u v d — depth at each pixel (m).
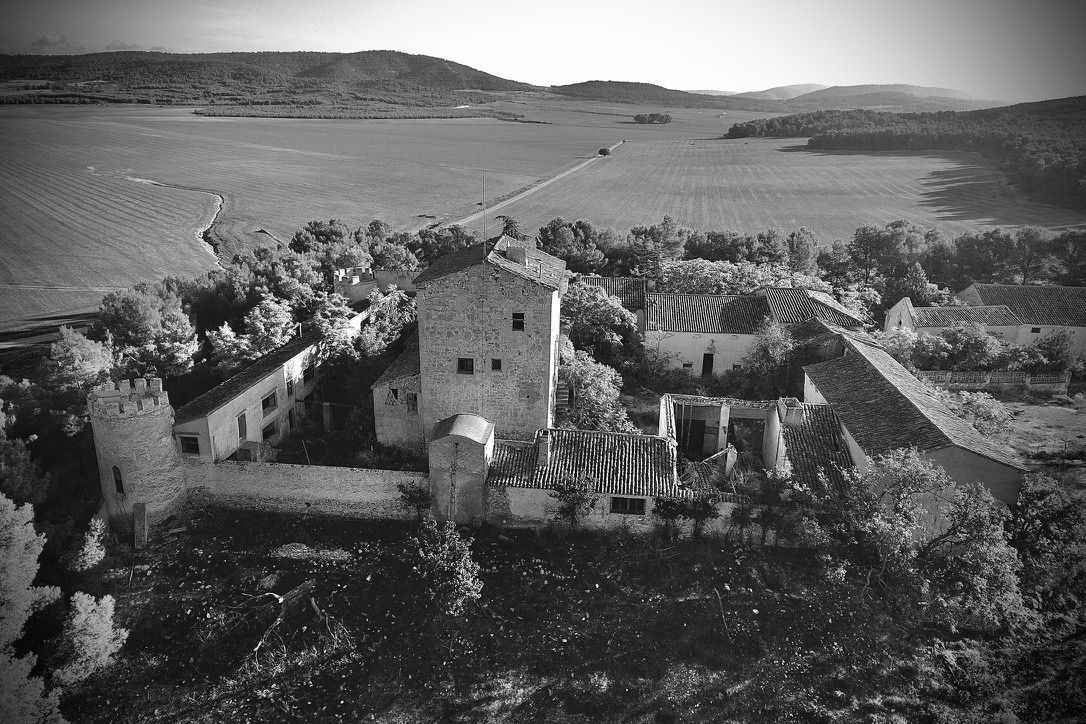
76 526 39.59
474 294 40.47
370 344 52.78
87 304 89.75
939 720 28.39
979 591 31.05
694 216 139.62
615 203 155.38
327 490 40.16
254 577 35.91
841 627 32.59
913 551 32.03
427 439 43.91
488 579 35.69
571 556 37.12
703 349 59.38
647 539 37.66
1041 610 32.91
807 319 57.78
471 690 30.05
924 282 76.12
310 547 38.00
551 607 34.03
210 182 174.75
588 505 37.84
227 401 41.91
